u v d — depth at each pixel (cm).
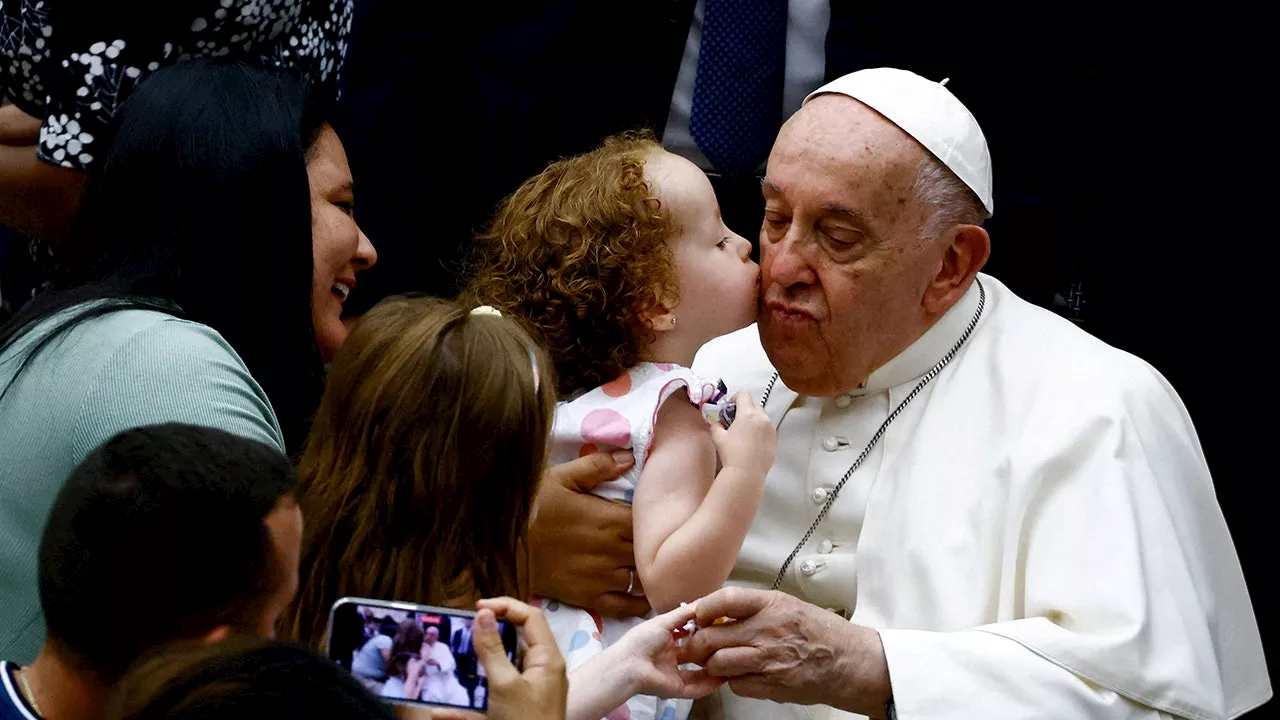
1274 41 1652
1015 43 1644
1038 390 1143
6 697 659
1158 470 1129
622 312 1034
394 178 1638
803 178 1093
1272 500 1727
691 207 1055
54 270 984
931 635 1030
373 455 840
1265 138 1673
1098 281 1733
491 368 839
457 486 828
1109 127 1694
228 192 940
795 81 1677
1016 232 1691
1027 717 1009
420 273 1672
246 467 663
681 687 922
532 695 701
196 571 636
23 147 1199
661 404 1029
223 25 1145
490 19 1658
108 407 859
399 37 1627
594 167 1057
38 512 864
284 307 975
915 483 1138
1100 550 1069
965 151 1109
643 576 998
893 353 1148
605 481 1027
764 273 1120
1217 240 1706
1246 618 1186
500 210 1184
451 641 726
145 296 923
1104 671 1029
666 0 1658
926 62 1647
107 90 1123
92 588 636
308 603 839
